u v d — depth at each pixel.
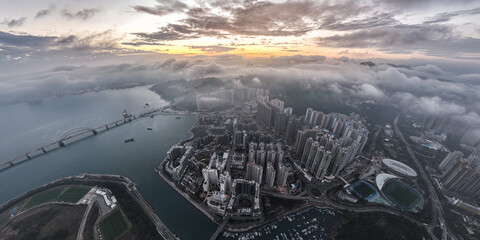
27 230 187.25
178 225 196.00
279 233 186.88
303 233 187.38
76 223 193.88
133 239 178.75
